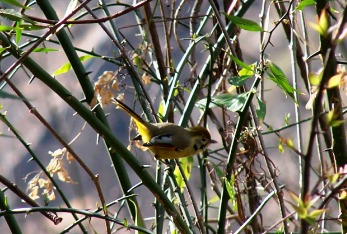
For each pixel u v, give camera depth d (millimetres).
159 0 10516
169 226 9977
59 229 16359
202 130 10078
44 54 12750
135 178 18516
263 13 9625
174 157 9688
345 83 7562
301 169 9195
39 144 17281
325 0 6219
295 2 10109
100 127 6863
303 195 4176
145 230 7082
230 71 10891
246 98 7371
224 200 7582
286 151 13406
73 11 5910
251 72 7699
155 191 7207
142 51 11117
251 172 9312
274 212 15031
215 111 13172
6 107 16953
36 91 14531
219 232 7625
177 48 15320
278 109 16766
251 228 11023
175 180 9016
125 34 17125
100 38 17047
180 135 9711
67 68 9031
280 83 7191
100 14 15891
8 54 8742
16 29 6418
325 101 6707
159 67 10656
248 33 16609
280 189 7906
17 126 17094
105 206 7039
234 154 7488
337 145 6762
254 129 8648
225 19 10875
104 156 18359
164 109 10125
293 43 9453
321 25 4109
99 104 8414
